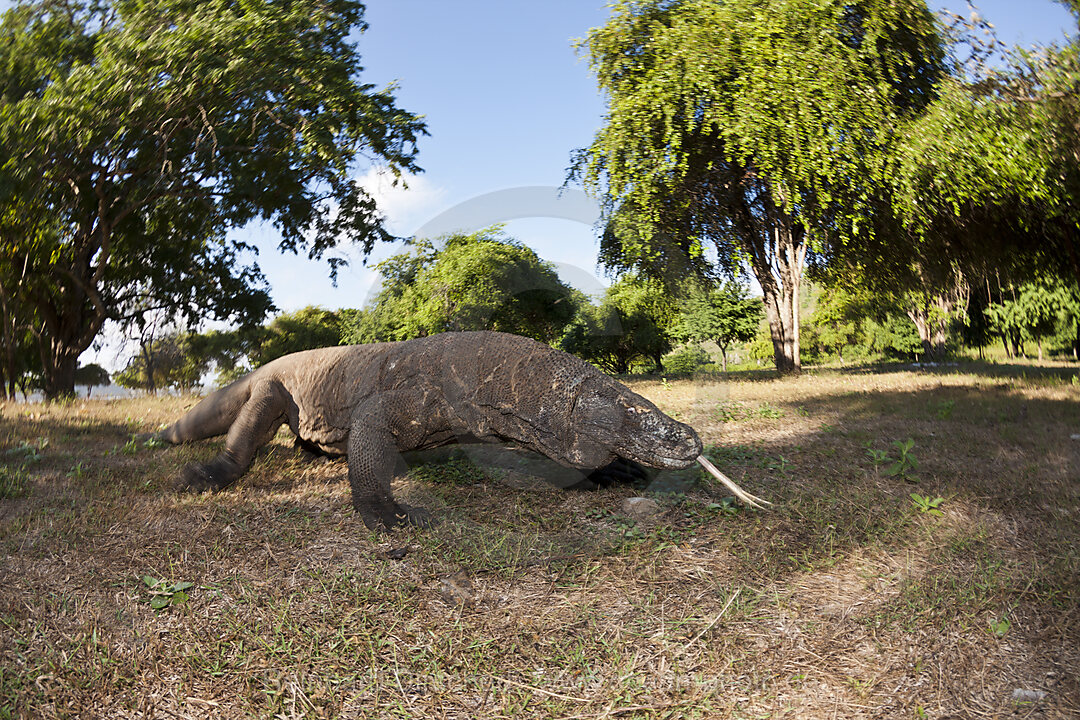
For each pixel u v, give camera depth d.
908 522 3.89
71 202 15.30
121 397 12.20
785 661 2.59
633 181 12.75
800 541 3.66
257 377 5.38
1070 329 34.44
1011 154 11.55
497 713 2.34
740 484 4.65
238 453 4.71
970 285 34.91
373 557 3.51
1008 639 2.69
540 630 2.84
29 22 14.50
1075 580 3.11
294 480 4.89
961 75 13.28
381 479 3.84
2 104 13.38
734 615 2.91
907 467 4.83
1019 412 7.64
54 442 6.12
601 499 4.27
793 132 12.83
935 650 2.63
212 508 4.18
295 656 2.63
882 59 14.20
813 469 5.11
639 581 3.26
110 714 2.29
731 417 7.63
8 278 16.50
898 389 11.25
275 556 3.52
